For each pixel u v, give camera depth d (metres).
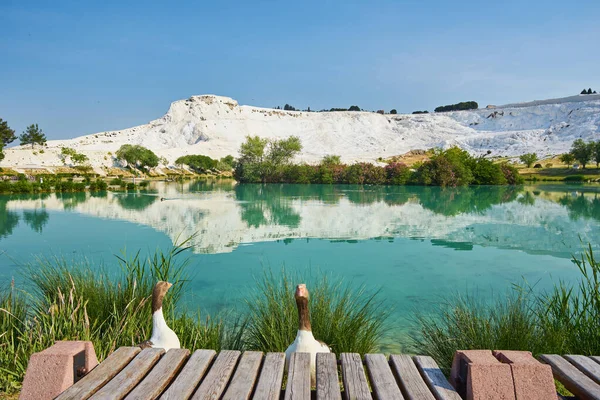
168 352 2.94
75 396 2.29
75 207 22.97
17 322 4.50
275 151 60.50
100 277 5.36
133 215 19.50
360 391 2.41
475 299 7.07
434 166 47.50
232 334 4.79
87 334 3.88
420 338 5.29
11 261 9.95
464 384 2.44
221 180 68.00
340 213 20.47
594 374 2.64
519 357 2.44
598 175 62.00
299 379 2.55
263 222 17.14
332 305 4.93
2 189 32.41
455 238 13.51
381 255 10.87
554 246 12.20
